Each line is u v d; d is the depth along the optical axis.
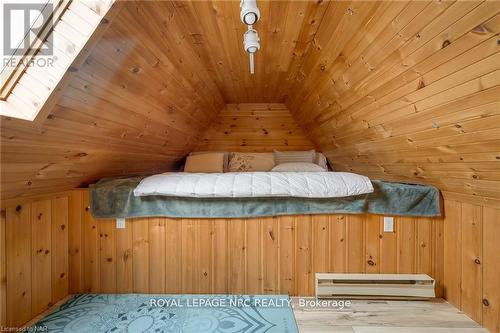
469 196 1.50
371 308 1.63
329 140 2.63
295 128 3.19
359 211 1.77
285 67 1.81
